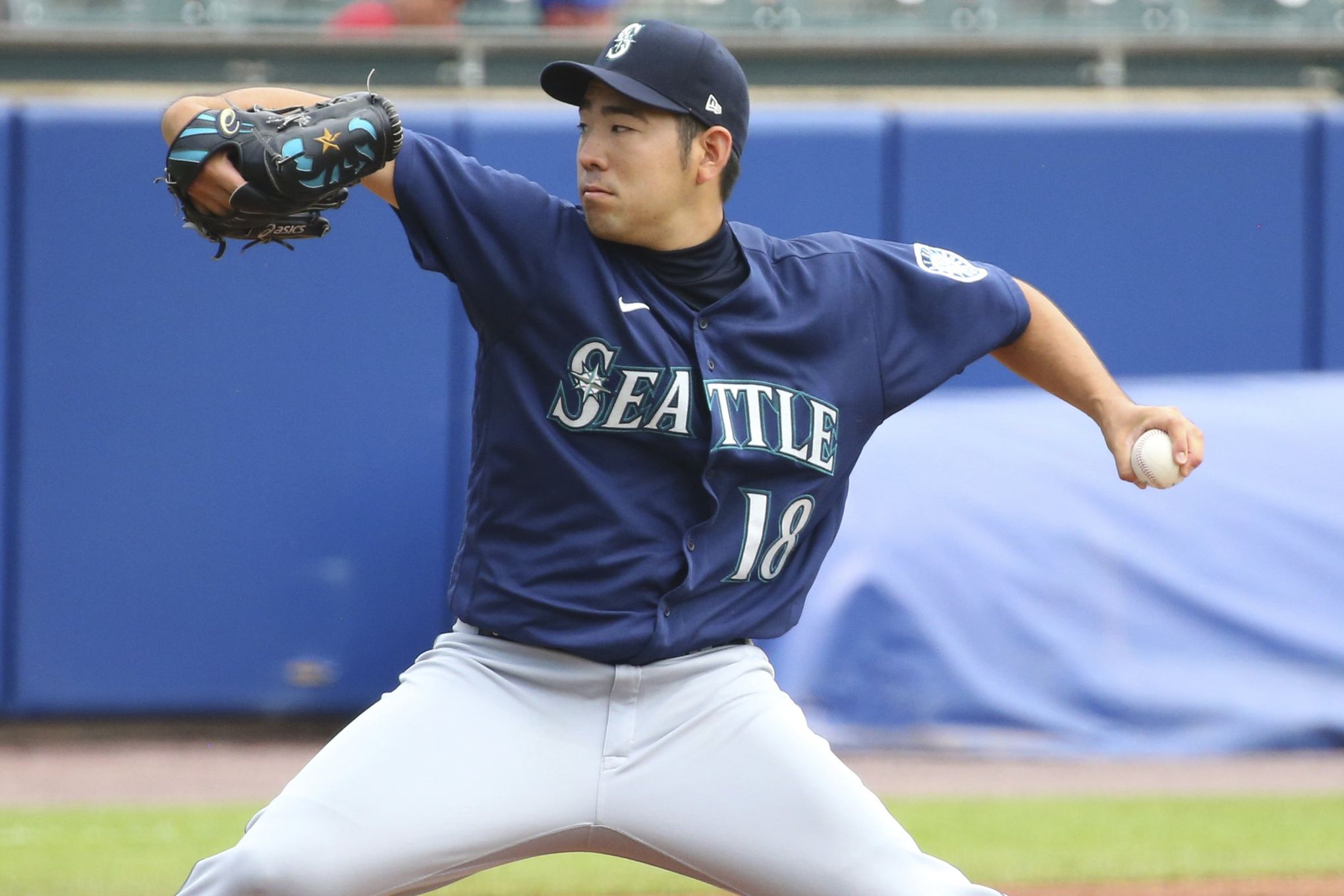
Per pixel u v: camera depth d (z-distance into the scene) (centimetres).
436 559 2848
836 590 2620
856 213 3025
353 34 3122
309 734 2875
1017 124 3050
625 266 930
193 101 844
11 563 2770
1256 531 2684
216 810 2177
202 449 2808
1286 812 2125
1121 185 3070
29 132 2788
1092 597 2638
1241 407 2845
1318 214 3095
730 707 923
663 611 919
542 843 925
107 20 3300
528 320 916
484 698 920
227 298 2816
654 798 914
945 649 2597
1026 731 2583
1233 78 3247
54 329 2786
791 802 894
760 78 3206
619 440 920
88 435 2786
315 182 843
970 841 1930
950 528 2666
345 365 2841
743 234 973
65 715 2783
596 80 904
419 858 874
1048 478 2716
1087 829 2008
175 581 2797
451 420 2862
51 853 1864
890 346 983
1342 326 3094
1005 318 998
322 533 2830
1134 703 2588
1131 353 3080
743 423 926
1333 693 2606
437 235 904
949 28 3394
